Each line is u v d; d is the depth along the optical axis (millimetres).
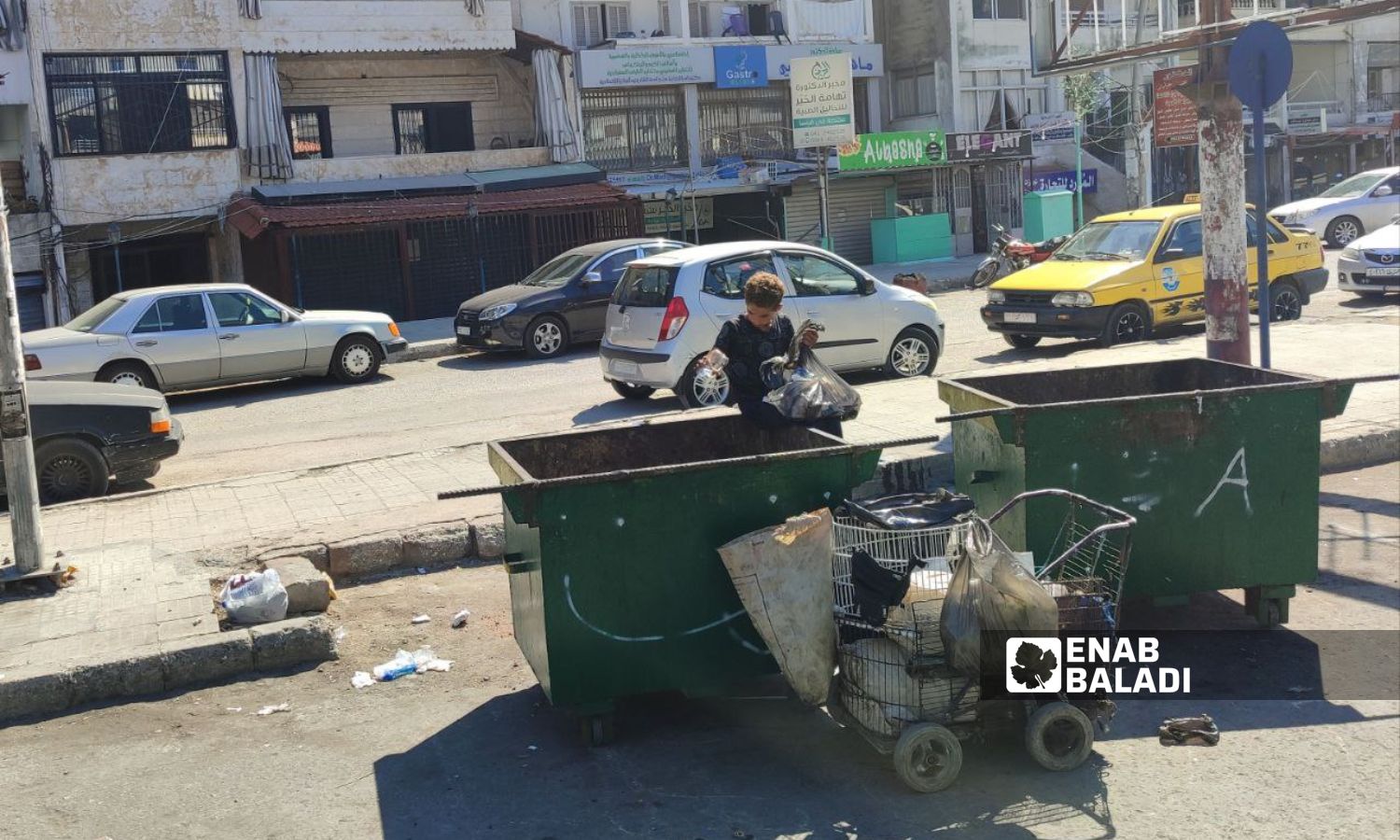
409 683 5969
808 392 5871
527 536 5230
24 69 24453
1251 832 4371
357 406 14969
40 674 5684
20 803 4812
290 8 26594
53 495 10125
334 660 6281
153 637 6145
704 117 33531
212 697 5852
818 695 4898
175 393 17125
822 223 30875
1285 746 5004
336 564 7672
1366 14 9992
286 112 28781
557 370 16719
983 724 4883
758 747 5152
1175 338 15250
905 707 4699
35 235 24766
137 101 25344
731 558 4805
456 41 28438
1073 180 38719
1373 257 17828
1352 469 9367
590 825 4531
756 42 34062
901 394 11742
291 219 24297
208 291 16031
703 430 6016
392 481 9656
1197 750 4988
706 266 12516
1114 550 5758
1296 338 13781
